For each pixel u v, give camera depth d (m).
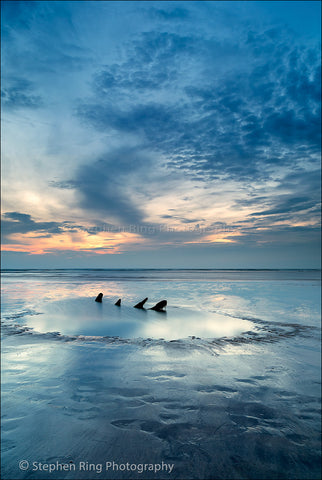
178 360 4.13
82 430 2.24
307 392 3.12
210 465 1.89
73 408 2.59
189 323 7.18
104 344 4.95
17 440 2.10
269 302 12.35
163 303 9.33
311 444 2.16
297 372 3.76
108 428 2.28
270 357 4.45
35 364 3.83
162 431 2.27
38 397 2.81
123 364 3.88
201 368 3.82
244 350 4.84
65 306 9.43
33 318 7.48
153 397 2.87
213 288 20.52
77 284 25.28
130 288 20.42
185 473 1.80
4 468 1.79
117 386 3.12
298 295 15.44
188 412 2.59
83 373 3.51
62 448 2.02
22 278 38.62
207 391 3.07
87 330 6.14
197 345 5.06
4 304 10.80
